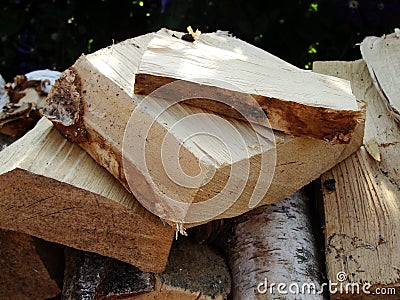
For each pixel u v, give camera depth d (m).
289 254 0.93
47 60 1.48
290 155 0.89
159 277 0.91
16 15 1.45
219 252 0.98
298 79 0.91
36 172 0.86
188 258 0.95
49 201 0.87
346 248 0.93
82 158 0.90
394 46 1.14
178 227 0.82
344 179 0.99
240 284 0.93
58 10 1.45
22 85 1.15
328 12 1.41
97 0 1.45
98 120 0.88
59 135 0.92
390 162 1.01
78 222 0.88
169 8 1.42
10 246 0.96
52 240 0.90
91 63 0.89
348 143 0.92
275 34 1.44
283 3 1.42
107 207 0.86
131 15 1.46
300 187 0.94
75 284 0.91
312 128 0.86
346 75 1.15
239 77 0.88
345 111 0.84
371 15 1.41
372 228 0.94
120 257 0.90
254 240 0.95
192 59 0.89
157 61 0.87
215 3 1.42
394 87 1.07
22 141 0.93
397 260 0.91
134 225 0.87
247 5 1.42
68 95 0.91
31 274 0.99
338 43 1.43
